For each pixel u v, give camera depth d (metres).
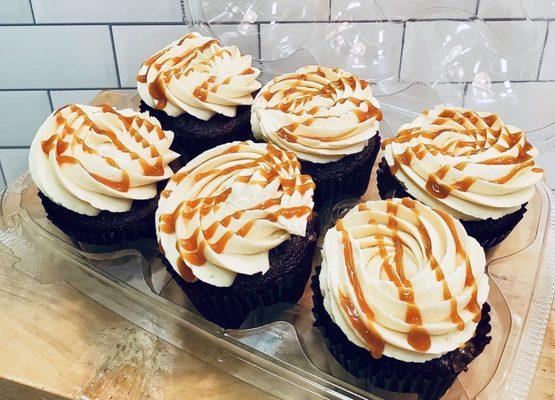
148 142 0.24
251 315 0.22
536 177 0.23
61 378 0.19
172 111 0.27
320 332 0.20
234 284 0.20
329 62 0.32
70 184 0.22
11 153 0.37
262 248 0.20
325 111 0.25
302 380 0.18
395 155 0.24
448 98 0.30
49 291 0.22
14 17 0.31
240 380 0.19
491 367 0.19
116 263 0.23
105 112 0.24
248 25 0.31
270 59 0.32
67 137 0.23
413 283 0.18
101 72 0.33
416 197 0.23
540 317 0.20
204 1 0.30
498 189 0.22
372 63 0.31
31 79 0.33
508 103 0.30
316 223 0.22
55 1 0.30
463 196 0.22
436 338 0.17
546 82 0.30
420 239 0.19
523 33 0.30
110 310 0.21
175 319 0.20
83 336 0.21
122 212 0.23
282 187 0.21
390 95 0.31
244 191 0.21
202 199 0.21
